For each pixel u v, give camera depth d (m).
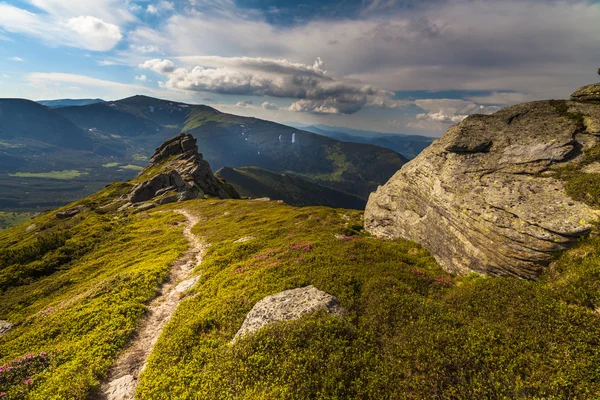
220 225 63.75
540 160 24.11
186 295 29.86
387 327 17.00
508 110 32.34
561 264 17.16
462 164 28.20
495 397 11.72
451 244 25.42
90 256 54.97
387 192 41.47
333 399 12.62
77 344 21.88
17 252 57.53
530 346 13.66
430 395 12.32
